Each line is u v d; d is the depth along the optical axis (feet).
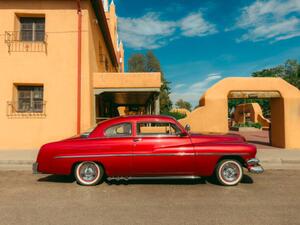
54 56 37.81
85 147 18.03
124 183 18.85
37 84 37.81
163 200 14.84
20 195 15.98
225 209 13.28
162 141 18.04
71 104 37.42
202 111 36.63
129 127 18.57
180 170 17.88
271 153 31.78
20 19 39.04
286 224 11.35
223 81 37.35
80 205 14.01
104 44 55.47
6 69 37.17
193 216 12.32
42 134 36.94
